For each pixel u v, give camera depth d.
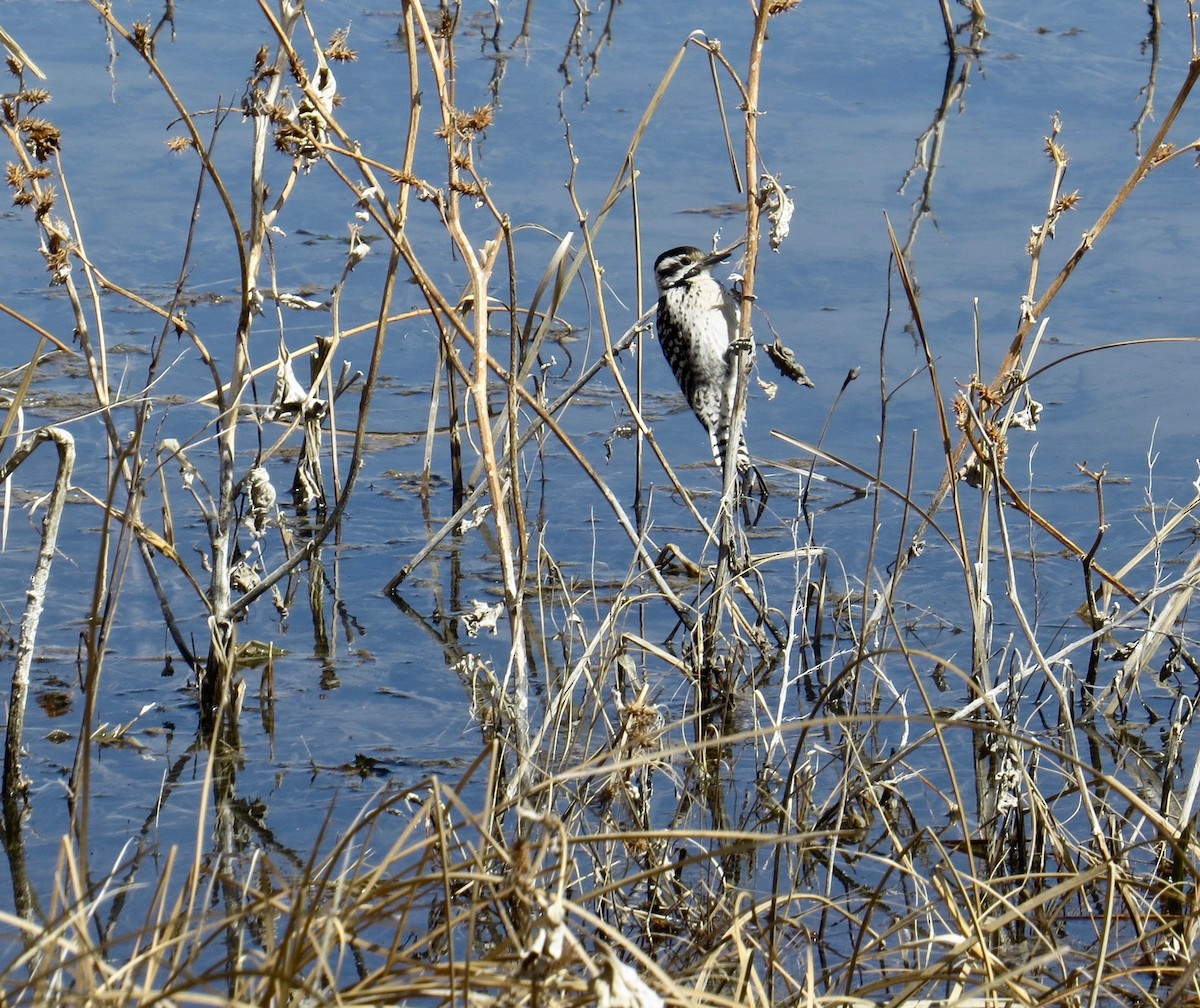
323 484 13.16
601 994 5.04
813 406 14.41
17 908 7.90
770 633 11.38
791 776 8.50
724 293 13.62
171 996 5.28
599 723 9.88
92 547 12.19
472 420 14.66
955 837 8.81
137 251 17.22
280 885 7.93
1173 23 23.83
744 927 7.46
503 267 16.73
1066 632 11.00
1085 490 12.89
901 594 11.69
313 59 21.34
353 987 5.74
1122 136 19.58
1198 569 10.11
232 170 19.17
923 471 13.43
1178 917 6.94
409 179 8.41
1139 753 9.67
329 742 9.73
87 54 22.50
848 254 16.84
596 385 15.63
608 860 7.90
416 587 12.01
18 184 9.38
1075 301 15.69
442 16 8.80
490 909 7.52
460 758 9.55
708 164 19.12
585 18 24.31
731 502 10.73
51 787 9.13
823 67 22.48
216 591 9.86
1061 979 7.18
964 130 20.08
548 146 19.58
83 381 14.61
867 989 6.43
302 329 15.66
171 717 9.96
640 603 11.74
